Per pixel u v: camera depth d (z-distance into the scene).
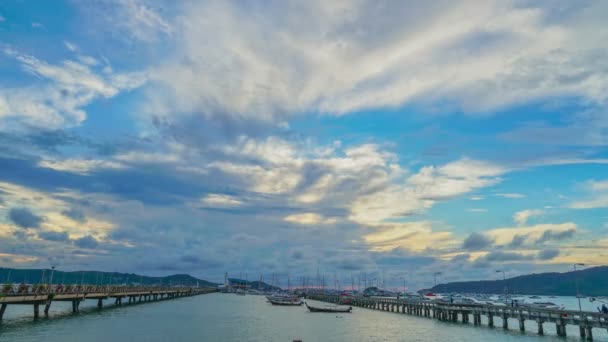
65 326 60.69
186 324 71.81
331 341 56.16
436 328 72.12
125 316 81.12
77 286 78.31
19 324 60.09
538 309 62.59
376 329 70.50
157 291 137.00
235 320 83.75
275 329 68.75
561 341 55.12
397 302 117.00
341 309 115.44
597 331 70.94
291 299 159.75
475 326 75.19
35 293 63.00
